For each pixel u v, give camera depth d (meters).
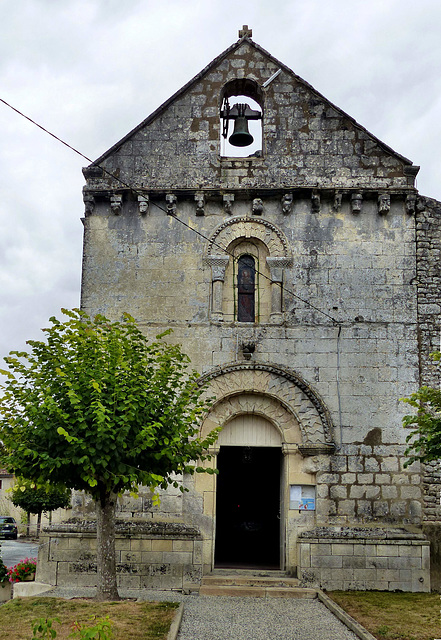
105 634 7.36
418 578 15.17
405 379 16.47
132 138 17.84
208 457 13.65
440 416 14.16
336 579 15.15
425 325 16.78
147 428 11.84
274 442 16.52
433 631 11.27
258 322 17.03
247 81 18.31
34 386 12.80
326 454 16.05
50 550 15.28
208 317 16.86
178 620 11.51
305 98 18.00
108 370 12.64
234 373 16.48
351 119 17.81
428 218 17.36
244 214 17.44
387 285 16.98
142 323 16.88
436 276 17.03
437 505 15.80
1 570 16.08
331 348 16.64
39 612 11.80
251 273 17.47
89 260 17.25
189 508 15.90
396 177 17.48
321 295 16.94
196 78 18.09
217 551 20.38
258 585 15.09
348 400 16.34
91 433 11.79
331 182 17.48
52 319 13.20
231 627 11.75
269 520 21.84
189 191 17.27
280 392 16.36
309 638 11.15
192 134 17.84
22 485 13.02
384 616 12.34
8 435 12.52
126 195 17.52
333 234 17.25
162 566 15.17
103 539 13.21
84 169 17.55
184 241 17.30
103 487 12.84
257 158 17.70
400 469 15.99
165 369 13.49
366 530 15.53
